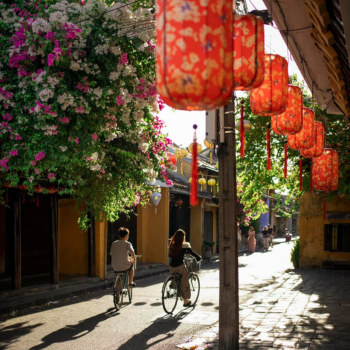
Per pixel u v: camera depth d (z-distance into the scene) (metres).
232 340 6.43
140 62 8.84
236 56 4.41
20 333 8.57
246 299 12.18
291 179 18.23
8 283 13.52
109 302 11.91
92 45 8.13
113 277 16.25
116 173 10.58
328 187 8.31
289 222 70.00
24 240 15.50
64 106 7.80
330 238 20.09
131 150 10.39
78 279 14.73
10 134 8.29
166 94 2.74
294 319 9.07
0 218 14.77
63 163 8.69
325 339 7.43
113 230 19.72
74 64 7.94
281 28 6.43
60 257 16.36
